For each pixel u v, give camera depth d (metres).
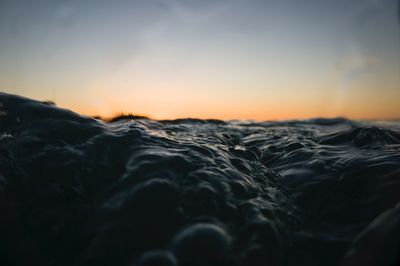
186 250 1.28
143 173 1.68
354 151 2.18
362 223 1.57
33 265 1.33
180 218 1.45
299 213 1.69
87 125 2.06
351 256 1.25
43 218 1.50
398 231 1.12
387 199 1.61
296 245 1.48
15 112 1.99
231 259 1.29
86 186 1.67
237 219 1.50
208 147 2.13
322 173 1.94
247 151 2.35
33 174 1.66
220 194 1.60
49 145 1.83
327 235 1.54
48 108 2.09
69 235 1.46
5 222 1.41
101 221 1.46
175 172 1.70
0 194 1.48
